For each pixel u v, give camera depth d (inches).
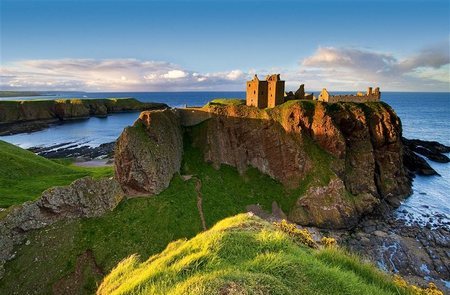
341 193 2984.7
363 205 3014.3
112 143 6122.1
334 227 2817.4
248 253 578.2
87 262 1839.3
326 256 651.5
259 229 732.7
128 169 2591.0
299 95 3900.1
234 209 2881.4
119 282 650.2
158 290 489.4
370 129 3499.0
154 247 2107.5
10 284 1610.5
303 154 3208.7
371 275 608.7
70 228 1957.4
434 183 3823.8
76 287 1712.6
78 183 2117.4
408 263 2228.1
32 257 1731.1
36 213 1877.5
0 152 3319.4
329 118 3245.6
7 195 2432.3
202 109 3595.0
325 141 3250.5
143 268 660.7
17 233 1774.1
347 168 3280.0
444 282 2026.3
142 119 2967.5
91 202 2129.7
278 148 3319.4
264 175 3331.7
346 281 510.6
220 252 581.0
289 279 481.7
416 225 2790.4
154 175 2632.9
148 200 2479.1
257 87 3538.4
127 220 2222.0
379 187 3356.3
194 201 2751.0
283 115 3358.8
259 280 447.8
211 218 2659.9
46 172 3358.8
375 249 2432.3
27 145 5925.2
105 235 2028.8
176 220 2422.5
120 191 2383.1
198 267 541.3
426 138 6663.4
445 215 2977.4
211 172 3272.6
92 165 4451.3
